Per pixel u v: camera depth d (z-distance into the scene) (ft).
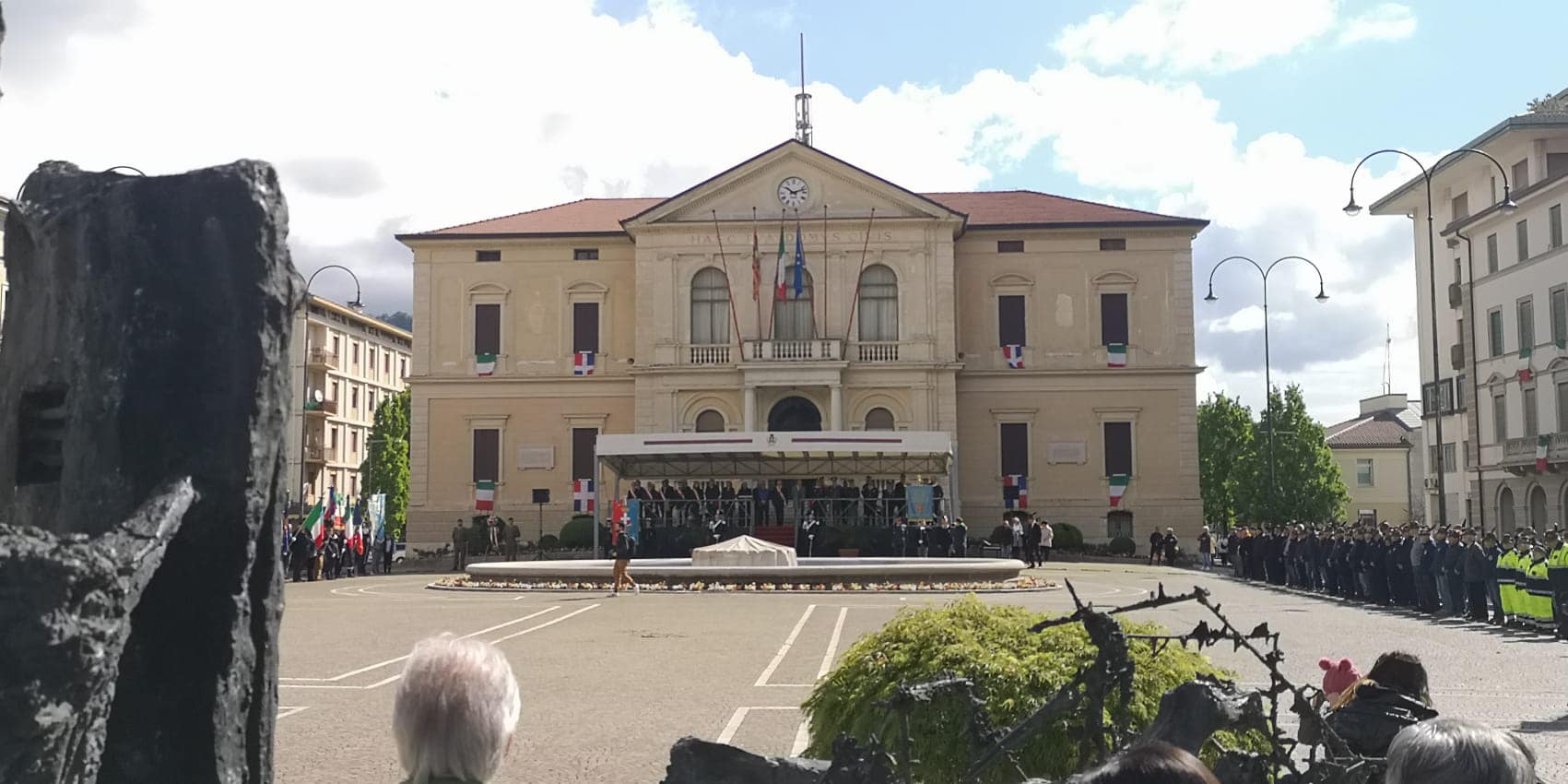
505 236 200.85
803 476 167.53
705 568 114.52
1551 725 40.75
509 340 201.26
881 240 192.65
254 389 9.94
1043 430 197.88
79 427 9.71
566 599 102.83
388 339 348.79
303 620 82.79
